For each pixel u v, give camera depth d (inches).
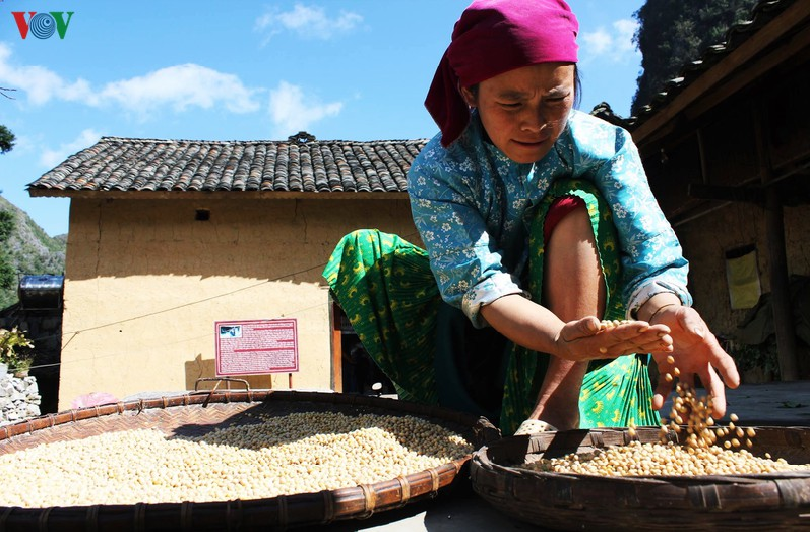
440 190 75.0
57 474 74.1
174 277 372.8
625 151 71.5
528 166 72.6
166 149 464.8
